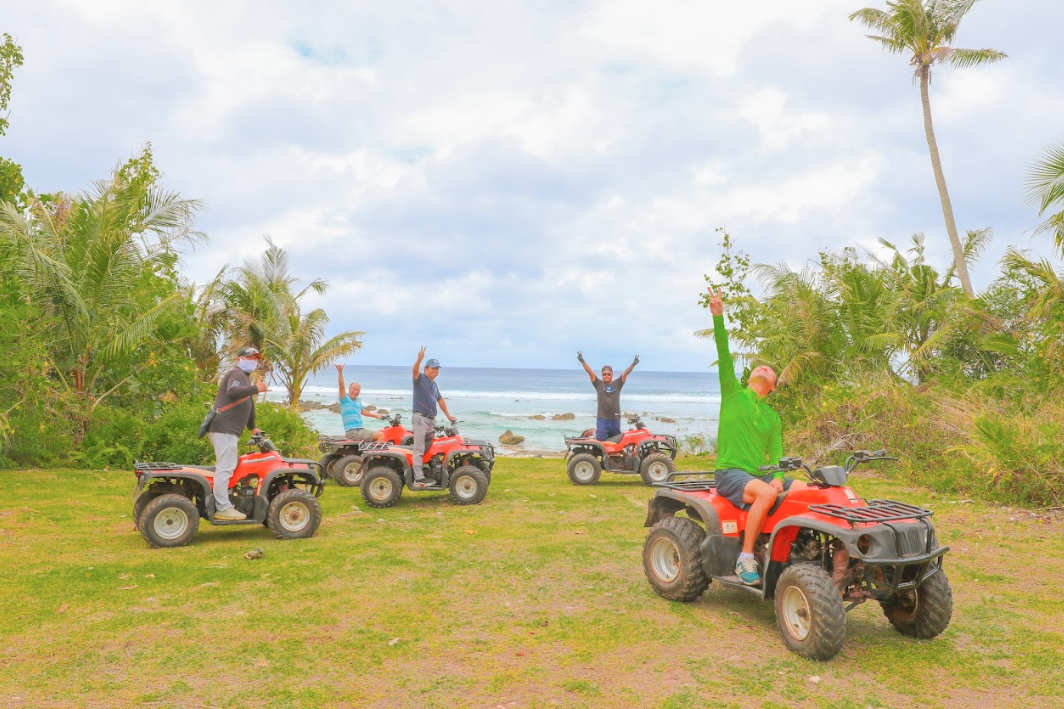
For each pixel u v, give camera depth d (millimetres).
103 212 15805
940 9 24125
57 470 13445
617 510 10148
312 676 4441
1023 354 16625
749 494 5527
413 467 10461
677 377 177375
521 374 176625
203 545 7855
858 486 12125
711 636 5203
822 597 4715
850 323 19828
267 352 26453
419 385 10539
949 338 19156
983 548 7941
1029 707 4168
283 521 8180
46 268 14773
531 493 11773
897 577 4785
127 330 15312
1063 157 14852
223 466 8031
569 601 5949
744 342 20703
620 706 4105
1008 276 18453
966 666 4719
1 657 4664
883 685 4434
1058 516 9523
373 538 8234
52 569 6746
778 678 4504
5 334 13727
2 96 22234
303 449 15719
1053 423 11234
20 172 22297
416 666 4617
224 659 4668
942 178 23938
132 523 8969
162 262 18688
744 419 5730
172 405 16703
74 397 15172
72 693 4164
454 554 7449
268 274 28188
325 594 6035
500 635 5172
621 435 13172
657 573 6090
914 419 13953
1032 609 5875
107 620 5352
